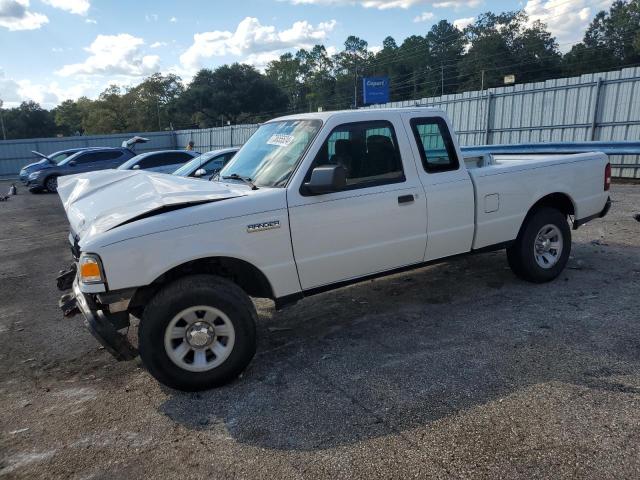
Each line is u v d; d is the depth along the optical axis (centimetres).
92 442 312
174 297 344
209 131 3712
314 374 379
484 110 1814
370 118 432
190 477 273
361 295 553
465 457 272
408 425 304
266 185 404
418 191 446
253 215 371
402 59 8800
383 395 341
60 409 356
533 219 530
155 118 9388
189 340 354
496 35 7212
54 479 279
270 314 517
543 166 530
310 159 398
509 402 322
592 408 310
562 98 1564
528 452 273
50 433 325
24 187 2720
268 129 477
